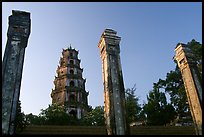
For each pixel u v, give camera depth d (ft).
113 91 42.19
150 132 64.69
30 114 106.11
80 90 144.56
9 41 38.99
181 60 52.26
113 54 47.14
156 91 111.96
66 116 109.81
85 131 62.08
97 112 121.60
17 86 35.35
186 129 68.33
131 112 114.42
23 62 37.96
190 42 112.88
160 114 99.86
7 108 32.99
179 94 111.55
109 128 39.24
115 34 50.31
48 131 59.21
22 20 41.96
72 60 159.33
